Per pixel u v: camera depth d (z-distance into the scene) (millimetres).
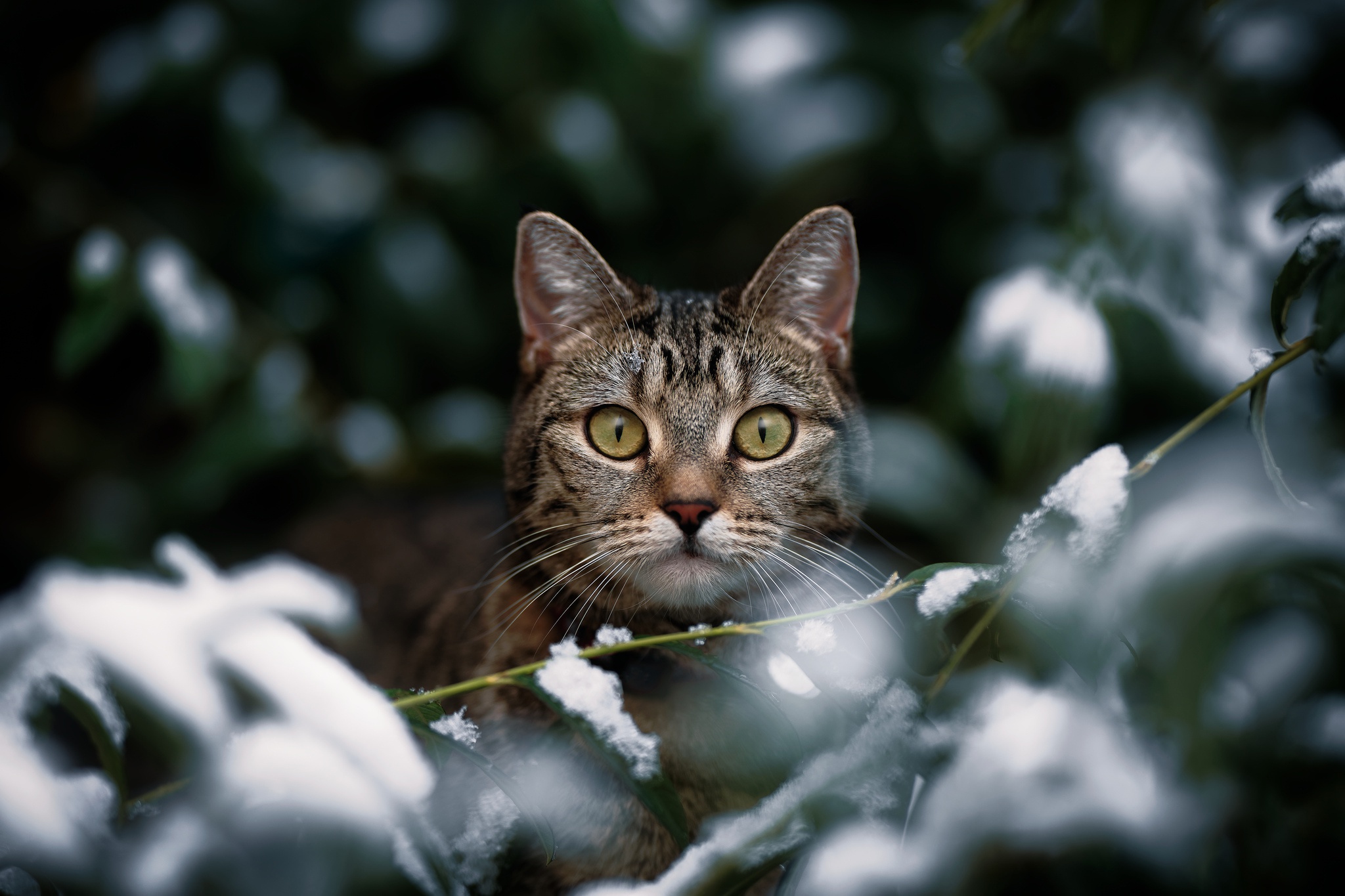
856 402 813
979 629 671
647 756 669
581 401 780
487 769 670
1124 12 756
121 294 902
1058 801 686
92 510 980
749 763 738
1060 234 908
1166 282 862
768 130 988
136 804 667
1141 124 908
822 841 667
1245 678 715
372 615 890
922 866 678
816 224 794
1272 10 932
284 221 987
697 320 788
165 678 623
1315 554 659
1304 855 694
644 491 766
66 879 637
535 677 675
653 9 974
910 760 680
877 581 802
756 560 766
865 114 980
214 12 988
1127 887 696
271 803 650
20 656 623
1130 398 896
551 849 674
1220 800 691
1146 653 705
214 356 915
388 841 659
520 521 794
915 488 893
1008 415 839
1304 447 841
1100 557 667
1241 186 917
